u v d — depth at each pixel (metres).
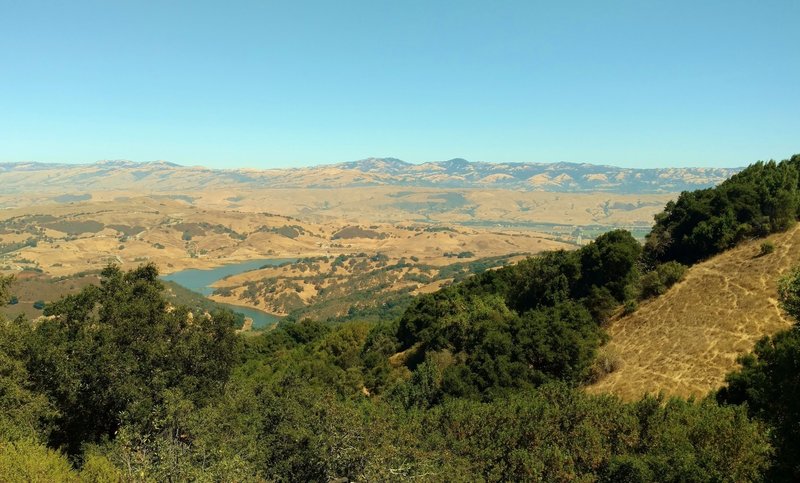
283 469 21.19
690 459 18.41
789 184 49.34
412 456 20.86
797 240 40.69
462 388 39.66
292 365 57.44
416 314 63.50
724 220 48.41
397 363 56.88
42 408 22.20
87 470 16.78
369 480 18.53
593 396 27.30
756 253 42.38
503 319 49.88
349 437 20.72
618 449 21.20
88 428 25.12
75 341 24.08
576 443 21.58
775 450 16.59
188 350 25.11
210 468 16.62
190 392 24.67
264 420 24.58
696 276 44.00
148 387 23.06
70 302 26.67
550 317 45.03
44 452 18.34
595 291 47.12
